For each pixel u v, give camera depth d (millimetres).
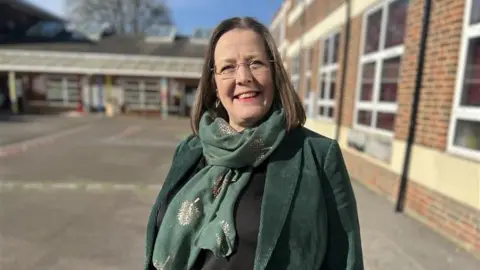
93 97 23062
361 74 6109
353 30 6480
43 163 7688
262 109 1322
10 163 7637
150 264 1461
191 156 1526
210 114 1584
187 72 22625
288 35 14867
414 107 4324
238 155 1261
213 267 1229
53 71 22188
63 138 12039
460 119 3619
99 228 4023
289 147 1283
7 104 24844
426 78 4113
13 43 25797
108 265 3205
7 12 28203
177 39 28516
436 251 3355
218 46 1386
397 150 4688
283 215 1154
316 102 9086
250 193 1267
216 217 1269
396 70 5008
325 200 1218
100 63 22969
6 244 3584
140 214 4492
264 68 1319
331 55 7918
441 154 3789
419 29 4273
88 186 5793
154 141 11711
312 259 1158
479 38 3471
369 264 3119
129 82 22938
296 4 12805
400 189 4539
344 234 1220
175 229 1334
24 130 14094
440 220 3775
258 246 1134
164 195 1500
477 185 3289
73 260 3281
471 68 3582
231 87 1348
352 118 6453
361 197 5008
